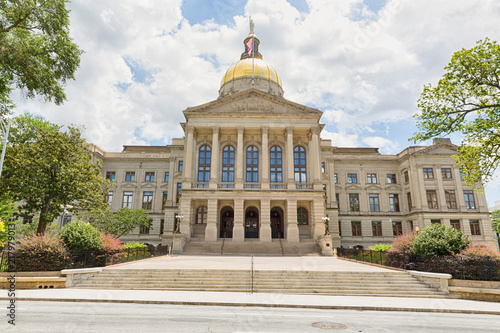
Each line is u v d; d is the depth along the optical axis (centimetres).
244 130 4547
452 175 5284
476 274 1703
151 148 6266
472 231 5072
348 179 5816
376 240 5497
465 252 1841
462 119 2028
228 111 4550
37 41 2214
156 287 1736
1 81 2169
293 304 1331
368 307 1329
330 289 1736
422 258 1980
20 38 2105
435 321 1115
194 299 1402
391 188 5728
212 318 1051
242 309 1244
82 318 1009
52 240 1895
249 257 3206
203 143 4619
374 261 2508
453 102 2031
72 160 2819
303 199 4159
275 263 2552
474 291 1584
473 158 2036
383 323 1053
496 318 1195
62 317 1016
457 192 5194
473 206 5172
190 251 3656
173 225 5106
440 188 5212
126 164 5650
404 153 5659
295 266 2317
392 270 2067
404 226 5544
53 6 2069
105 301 1357
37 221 3816
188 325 941
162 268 2000
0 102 2405
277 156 4678
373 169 5831
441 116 2061
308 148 4666
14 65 2092
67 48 2220
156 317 1048
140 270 1931
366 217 5606
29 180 2494
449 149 5366
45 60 2217
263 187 4219
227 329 905
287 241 3997
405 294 1667
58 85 2316
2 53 1977
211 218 4066
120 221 4431
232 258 3044
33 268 1759
